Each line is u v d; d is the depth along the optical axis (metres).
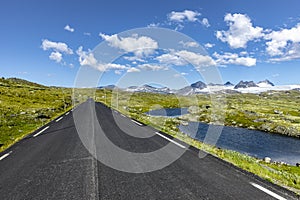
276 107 115.06
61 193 5.99
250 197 5.68
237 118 57.75
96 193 5.94
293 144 35.31
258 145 32.91
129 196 5.74
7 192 6.14
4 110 35.56
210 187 6.30
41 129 17.91
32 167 8.27
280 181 6.99
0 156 9.95
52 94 97.44
